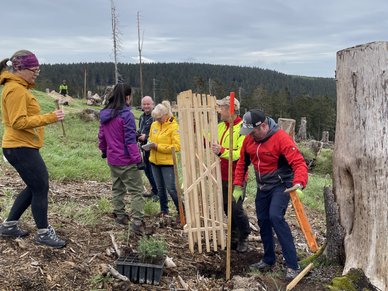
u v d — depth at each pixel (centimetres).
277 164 434
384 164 390
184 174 500
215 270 491
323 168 1409
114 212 545
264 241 473
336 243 440
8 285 366
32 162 399
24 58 380
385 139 389
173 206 687
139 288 405
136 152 504
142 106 711
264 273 473
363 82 393
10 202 561
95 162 998
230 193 448
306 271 434
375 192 396
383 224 395
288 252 434
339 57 416
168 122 593
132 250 459
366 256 406
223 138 503
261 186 449
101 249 460
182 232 566
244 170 471
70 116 2220
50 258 415
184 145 495
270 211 434
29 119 379
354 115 404
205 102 494
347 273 411
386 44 383
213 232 514
